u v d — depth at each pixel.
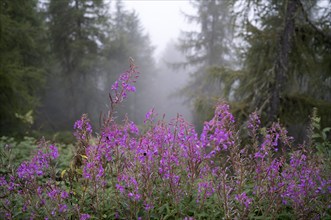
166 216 3.03
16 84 10.12
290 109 7.21
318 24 7.28
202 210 3.21
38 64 17.44
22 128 12.55
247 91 7.86
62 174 3.59
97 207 3.06
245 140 6.00
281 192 3.01
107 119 3.00
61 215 2.88
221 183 3.01
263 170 3.17
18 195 3.29
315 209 3.20
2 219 3.06
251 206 3.02
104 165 3.04
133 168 3.08
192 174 3.12
